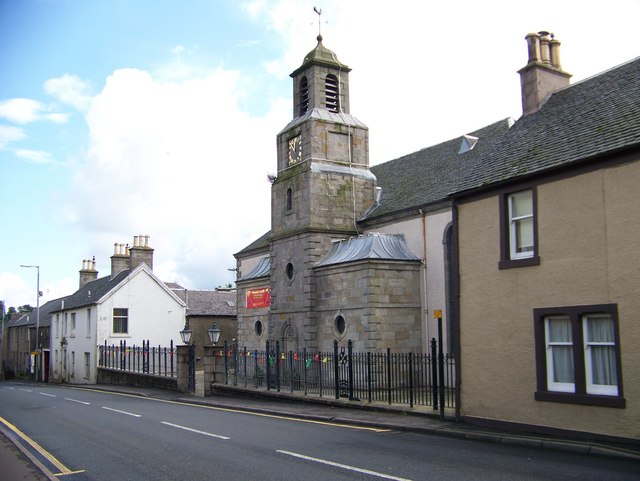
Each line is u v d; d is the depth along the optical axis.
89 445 13.22
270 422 16.66
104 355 44.44
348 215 30.12
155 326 48.12
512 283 14.34
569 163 13.14
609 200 12.45
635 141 11.96
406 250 26.64
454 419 15.45
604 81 16.64
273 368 28.11
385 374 24.44
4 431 15.66
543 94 18.81
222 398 24.64
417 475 9.57
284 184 31.47
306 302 28.59
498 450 11.91
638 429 11.52
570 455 11.30
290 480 9.39
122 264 51.59
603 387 12.40
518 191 14.53
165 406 22.06
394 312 25.20
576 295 12.91
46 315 61.97
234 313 52.22
